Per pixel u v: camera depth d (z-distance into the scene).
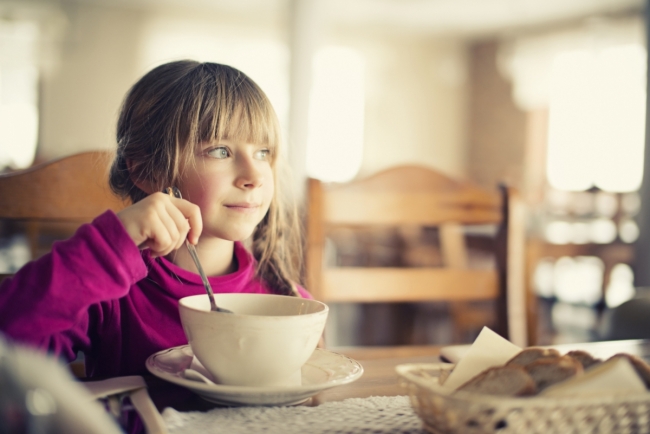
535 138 6.60
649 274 3.03
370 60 7.30
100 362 0.75
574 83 6.11
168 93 0.78
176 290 0.76
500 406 0.36
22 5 5.96
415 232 3.13
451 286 1.12
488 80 7.21
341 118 7.28
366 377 0.63
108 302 0.73
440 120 7.51
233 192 0.74
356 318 3.31
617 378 0.40
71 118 6.27
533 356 0.47
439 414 0.40
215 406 0.51
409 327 3.06
